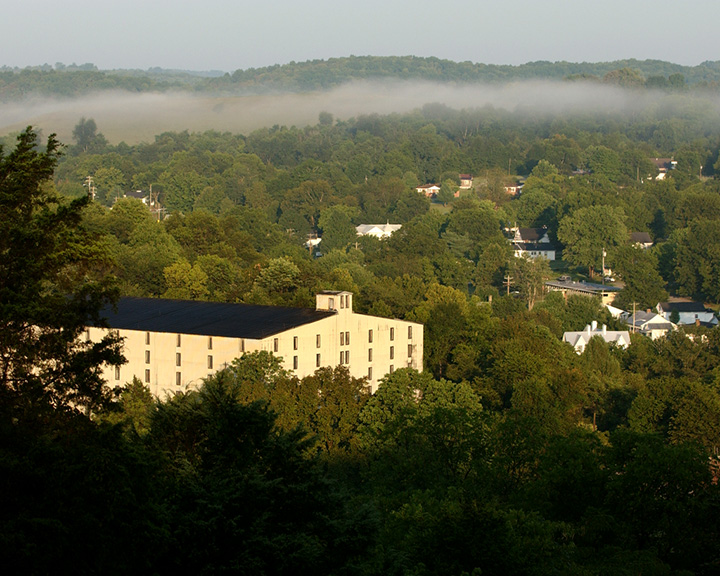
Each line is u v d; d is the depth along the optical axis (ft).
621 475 216.13
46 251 133.08
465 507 175.83
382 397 388.78
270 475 150.61
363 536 146.10
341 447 362.94
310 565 136.26
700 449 222.48
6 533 115.44
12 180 136.15
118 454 127.24
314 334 433.89
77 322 132.87
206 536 133.49
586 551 191.11
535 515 195.11
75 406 136.26
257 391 350.84
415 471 264.72
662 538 205.16
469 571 166.91
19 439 125.80
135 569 127.95
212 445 156.87
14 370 130.82
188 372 421.18
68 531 118.83
